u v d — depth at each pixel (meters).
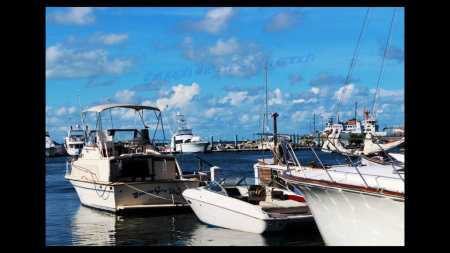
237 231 15.43
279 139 14.33
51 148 112.12
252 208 14.91
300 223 14.63
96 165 20.55
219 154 103.31
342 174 12.56
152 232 15.88
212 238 14.66
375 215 11.13
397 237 10.96
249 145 125.94
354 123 91.38
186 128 106.25
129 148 22.39
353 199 11.33
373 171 12.79
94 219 18.39
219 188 16.69
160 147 23.02
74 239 15.08
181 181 19.75
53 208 21.25
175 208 19.47
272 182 17.75
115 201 19.00
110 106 21.41
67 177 23.12
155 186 19.45
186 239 14.71
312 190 12.20
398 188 11.17
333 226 12.16
